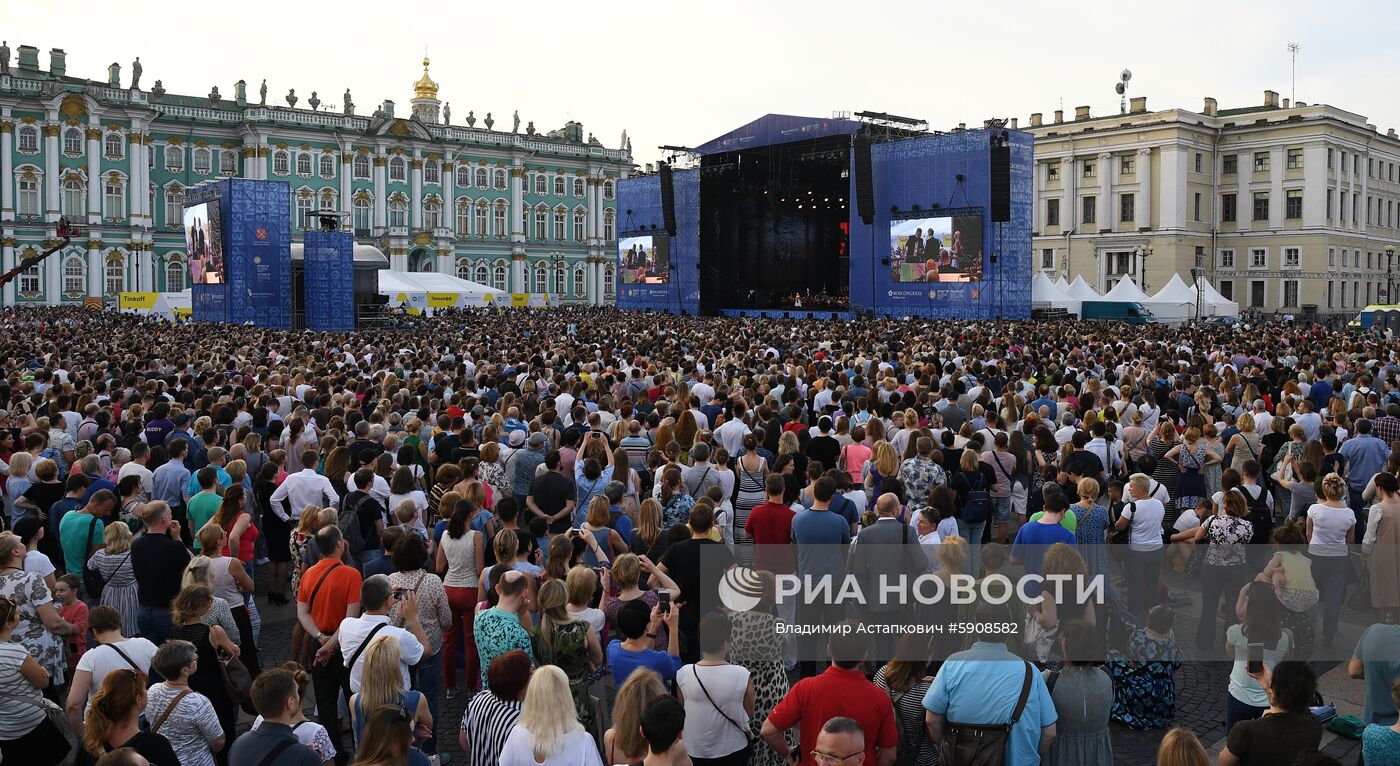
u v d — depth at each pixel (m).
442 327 46.81
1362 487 13.83
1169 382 20.36
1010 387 17.34
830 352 28.14
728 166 71.25
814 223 76.06
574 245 110.50
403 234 97.69
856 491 12.02
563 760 6.07
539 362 22.62
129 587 9.62
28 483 12.49
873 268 59.75
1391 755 6.32
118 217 86.62
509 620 7.99
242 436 14.30
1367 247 96.19
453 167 101.50
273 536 12.86
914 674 7.33
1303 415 15.50
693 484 12.28
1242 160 93.62
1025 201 54.88
